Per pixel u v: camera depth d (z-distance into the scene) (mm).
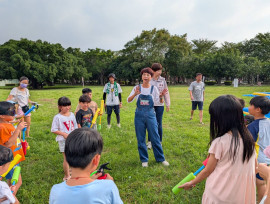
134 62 45250
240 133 1602
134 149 4820
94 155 1248
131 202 2914
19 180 2646
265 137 2463
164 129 6539
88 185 1201
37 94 19297
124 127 6793
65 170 3422
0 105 2678
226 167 1610
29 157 4480
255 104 2512
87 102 3986
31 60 39312
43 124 7316
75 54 58312
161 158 4012
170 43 45438
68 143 1241
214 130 1690
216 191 1646
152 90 3889
